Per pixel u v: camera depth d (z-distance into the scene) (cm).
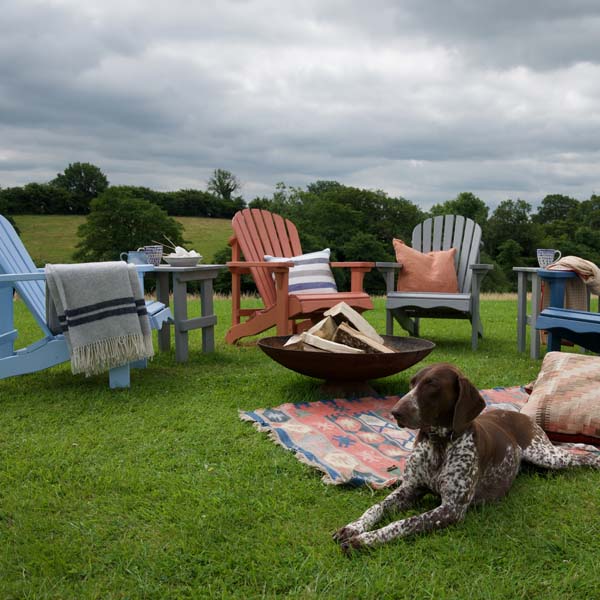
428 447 201
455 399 193
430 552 176
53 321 372
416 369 455
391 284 572
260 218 618
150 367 459
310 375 362
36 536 187
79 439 283
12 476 235
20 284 375
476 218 4031
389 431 298
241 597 155
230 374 434
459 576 164
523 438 239
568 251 3672
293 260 580
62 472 240
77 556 175
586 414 279
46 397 363
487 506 207
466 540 182
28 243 3822
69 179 5153
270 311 531
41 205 4897
